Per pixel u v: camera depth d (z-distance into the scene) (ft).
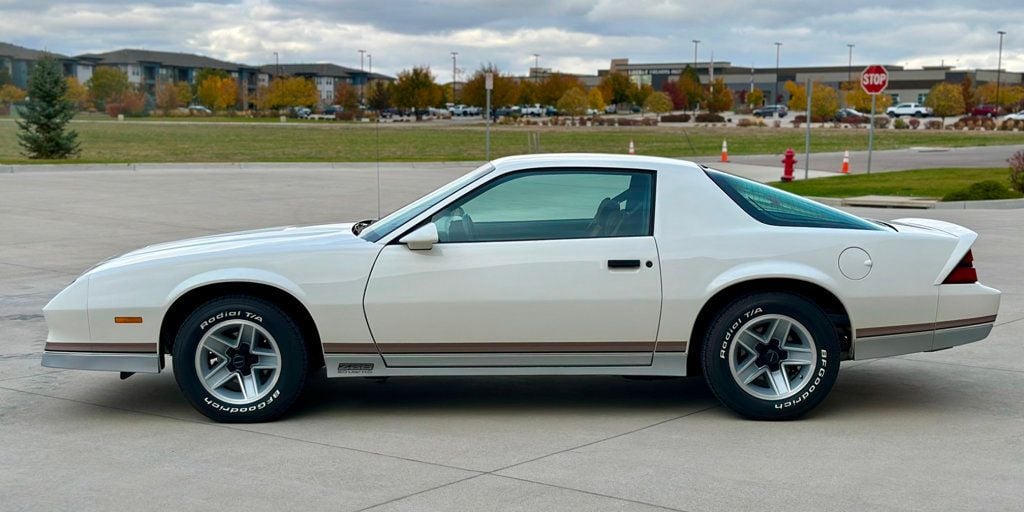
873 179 82.28
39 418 20.18
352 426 19.53
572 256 19.22
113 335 19.58
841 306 19.77
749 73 596.70
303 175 86.94
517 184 19.80
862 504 15.16
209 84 472.85
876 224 20.45
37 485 16.17
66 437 18.86
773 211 19.95
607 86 445.37
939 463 17.11
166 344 20.44
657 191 19.70
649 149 147.43
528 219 19.74
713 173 20.18
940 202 64.28
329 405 21.09
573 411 20.53
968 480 16.25
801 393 19.40
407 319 19.34
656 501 15.30
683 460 17.29
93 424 19.74
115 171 90.17
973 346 26.35
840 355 20.10
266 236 20.98
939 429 19.16
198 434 19.01
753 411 19.49
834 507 15.05
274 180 81.00
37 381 23.26
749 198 20.01
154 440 18.65
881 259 19.54
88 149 152.46
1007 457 17.46
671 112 440.45
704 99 454.81
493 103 363.76
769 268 19.25
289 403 19.63
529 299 19.21
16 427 19.54
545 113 444.14
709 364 19.52
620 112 483.10
